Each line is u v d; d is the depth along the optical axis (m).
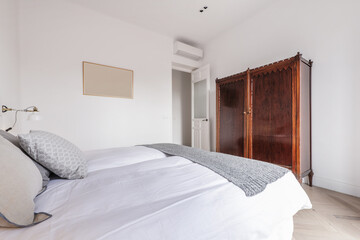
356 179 1.80
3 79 1.68
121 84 3.01
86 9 2.68
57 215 0.55
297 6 2.29
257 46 2.82
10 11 1.91
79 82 2.62
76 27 2.60
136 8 2.68
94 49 2.75
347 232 1.22
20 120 2.15
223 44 3.44
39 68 2.32
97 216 0.55
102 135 2.82
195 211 0.60
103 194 0.70
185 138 5.29
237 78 2.53
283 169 1.10
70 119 2.54
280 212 0.83
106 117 2.86
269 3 2.57
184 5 2.62
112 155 1.31
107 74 2.86
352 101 1.83
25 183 0.56
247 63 2.99
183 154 1.42
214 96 3.66
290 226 0.92
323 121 2.03
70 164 0.88
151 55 3.35
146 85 3.30
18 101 2.10
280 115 2.01
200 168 1.02
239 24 3.11
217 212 0.63
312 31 2.14
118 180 0.84
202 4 2.60
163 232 0.51
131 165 1.10
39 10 2.33
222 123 2.79
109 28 2.88
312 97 2.12
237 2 2.54
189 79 5.37
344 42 1.89
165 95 3.54
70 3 2.55
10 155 0.60
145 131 3.29
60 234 0.46
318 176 2.07
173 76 5.05
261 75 2.21
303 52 2.22
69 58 2.54
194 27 3.23
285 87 1.96
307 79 2.05
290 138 1.92
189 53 3.69
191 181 0.83
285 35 2.43
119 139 2.99
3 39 1.71
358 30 1.79
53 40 2.42
